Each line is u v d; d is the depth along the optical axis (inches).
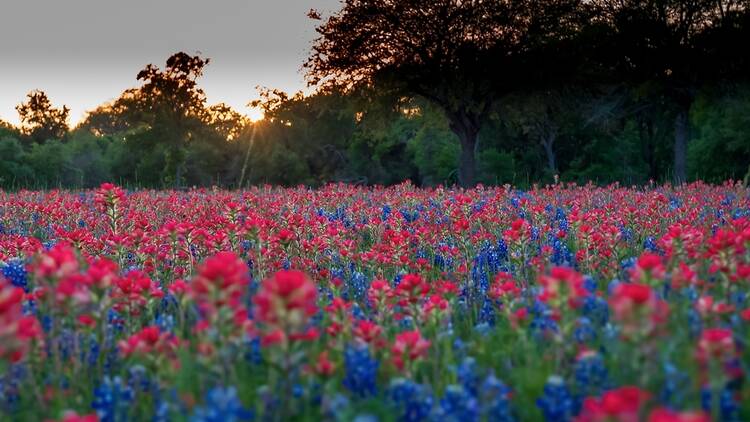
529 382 142.9
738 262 200.8
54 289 159.9
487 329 204.4
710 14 1752.0
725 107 1795.0
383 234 414.6
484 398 133.9
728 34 1694.1
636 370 136.3
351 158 3265.3
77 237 296.4
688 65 1754.4
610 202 591.8
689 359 136.8
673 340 145.8
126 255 336.5
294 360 129.0
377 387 154.3
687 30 1763.0
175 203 607.2
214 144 3587.6
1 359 134.1
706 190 782.5
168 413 133.0
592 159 3115.2
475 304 241.0
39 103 5211.6
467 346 182.4
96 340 174.4
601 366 143.3
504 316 208.1
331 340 169.9
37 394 145.6
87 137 4315.9
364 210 551.8
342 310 180.2
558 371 148.4
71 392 152.9
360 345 165.3
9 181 3154.5
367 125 1955.0
